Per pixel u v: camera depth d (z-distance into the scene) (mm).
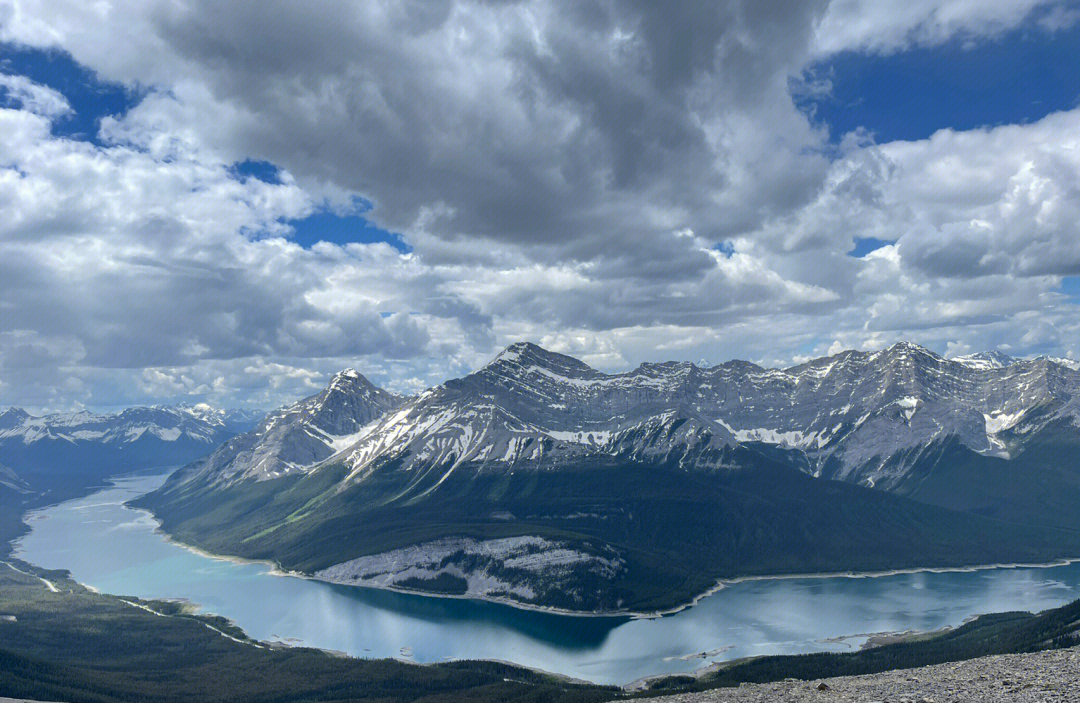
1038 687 101625
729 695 130500
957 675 120188
